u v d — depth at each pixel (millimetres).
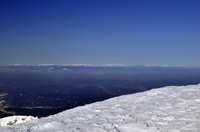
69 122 9008
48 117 10930
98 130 7562
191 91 14289
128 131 7324
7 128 8602
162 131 7148
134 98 14523
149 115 9219
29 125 8922
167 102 11492
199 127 7359
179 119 8352
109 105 12812
